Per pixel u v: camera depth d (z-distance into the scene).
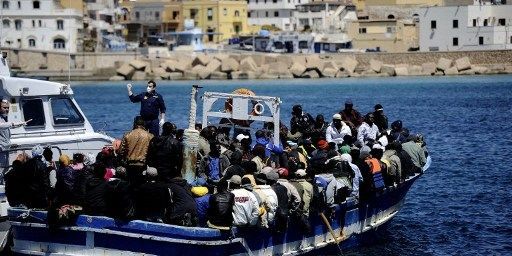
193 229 26.17
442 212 42.28
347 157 32.59
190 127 31.62
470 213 42.03
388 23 192.75
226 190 27.00
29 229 27.59
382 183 33.72
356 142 35.41
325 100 119.69
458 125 83.31
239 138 32.97
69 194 27.14
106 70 168.25
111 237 26.78
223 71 171.25
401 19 198.00
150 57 177.38
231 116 32.72
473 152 62.97
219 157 30.42
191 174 29.34
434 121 87.88
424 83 154.00
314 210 30.34
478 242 36.53
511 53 171.38
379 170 33.56
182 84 160.88
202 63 173.38
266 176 28.62
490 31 177.12
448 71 170.25
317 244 31.41
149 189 26.50
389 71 171.62
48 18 175.38
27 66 163.38
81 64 169.62
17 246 27.98
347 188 31.55
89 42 180.75
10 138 31.61
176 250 26.36
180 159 27.50
